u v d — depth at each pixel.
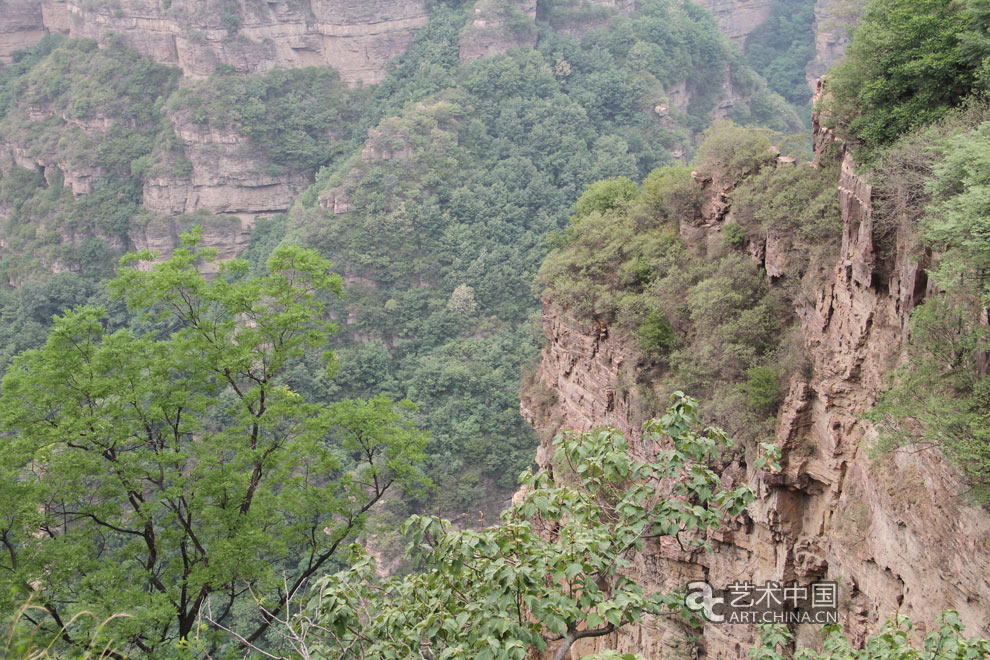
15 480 31.80
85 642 28.09
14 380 32.78
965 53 30.02
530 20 152.62
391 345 117.56
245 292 36.97
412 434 38.00
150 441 34.81
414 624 16.56
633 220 44.56
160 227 146.75
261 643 57.88
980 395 23.44
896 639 16.23
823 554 30.92
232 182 149.12
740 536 33.19
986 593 22.73
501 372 102.81
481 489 91.00
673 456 17.23
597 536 15.90
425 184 128.12
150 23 155.88
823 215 32.72
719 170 39.78
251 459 35.16
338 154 156.38
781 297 34.66
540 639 15.50
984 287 24.06
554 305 45.12
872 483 27.66
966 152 25.08
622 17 161.62
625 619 15.75
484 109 143.75
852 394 29.92
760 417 32.66
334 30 160.00
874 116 32.19
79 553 30.81
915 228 27.45
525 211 128.50
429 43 157.75
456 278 120.25
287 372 101.00
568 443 17.69
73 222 147.25
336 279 39.03
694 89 166.00
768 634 17.64
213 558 31.89
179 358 36.00
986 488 22.59
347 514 36.41
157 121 154.00
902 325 27.94
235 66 154.12
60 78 157.25
